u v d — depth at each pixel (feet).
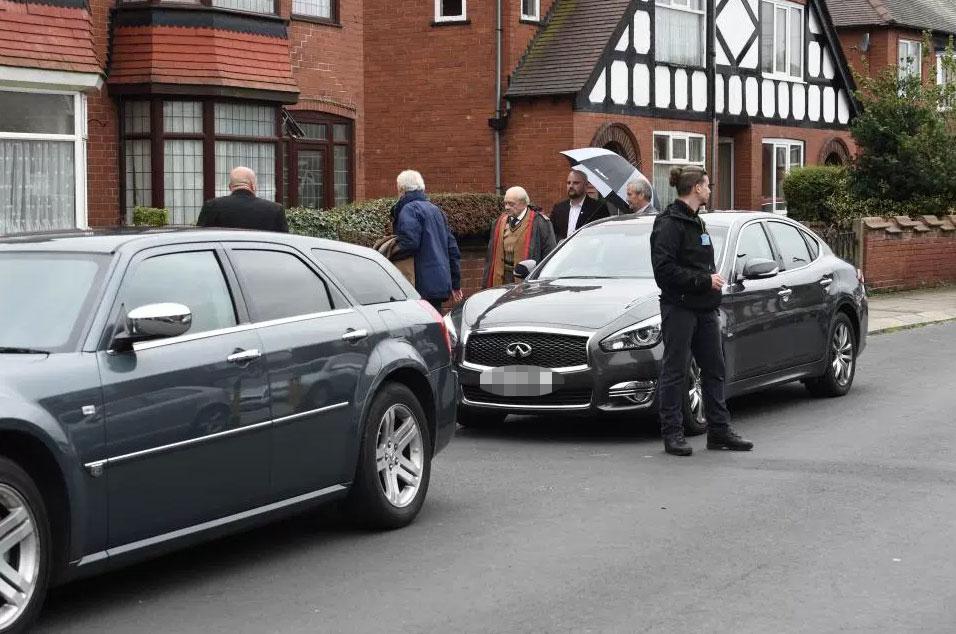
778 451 31.71
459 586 20.54
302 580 21.07
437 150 86.69
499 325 33.53
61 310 19.45
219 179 59.67
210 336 20.86
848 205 85.66
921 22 127.13
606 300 33.86
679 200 30.99
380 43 88.17
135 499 19.16
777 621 18.51
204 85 58.03
